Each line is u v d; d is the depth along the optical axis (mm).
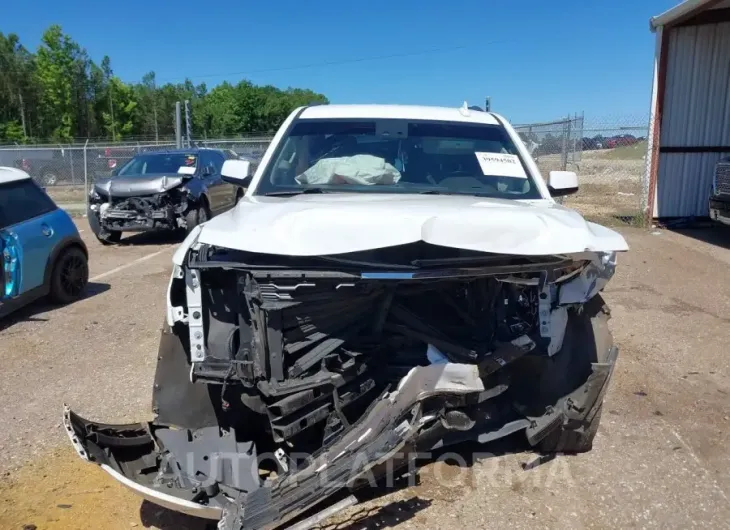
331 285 2947
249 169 4535
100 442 3072
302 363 3035
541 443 3836
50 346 6090
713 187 11586
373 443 2844
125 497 3494
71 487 3598
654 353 5715
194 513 2838
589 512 3322
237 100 66750
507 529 3176
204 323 3145
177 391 3369
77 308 7492
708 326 6508
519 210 3256
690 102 12984
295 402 3010
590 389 3389
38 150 22125
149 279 9070
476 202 3547
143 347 5996
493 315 3256
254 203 3670
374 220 2941
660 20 12328
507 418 3625
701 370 5312
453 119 4805
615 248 3088
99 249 12008
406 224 2906
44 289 7289
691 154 13125
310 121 4688
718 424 4320
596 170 20625
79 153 22906
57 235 7512
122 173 13086
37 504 3418
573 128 15570
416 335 3135
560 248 2984
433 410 3080
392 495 3465
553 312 3285
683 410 4539
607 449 3969
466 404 3232
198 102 81688
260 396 3203
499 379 3412
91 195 12227
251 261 2980
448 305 3271
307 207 3205
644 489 3533
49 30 62969
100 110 69750
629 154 18562
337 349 3078
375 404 2963
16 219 7047
